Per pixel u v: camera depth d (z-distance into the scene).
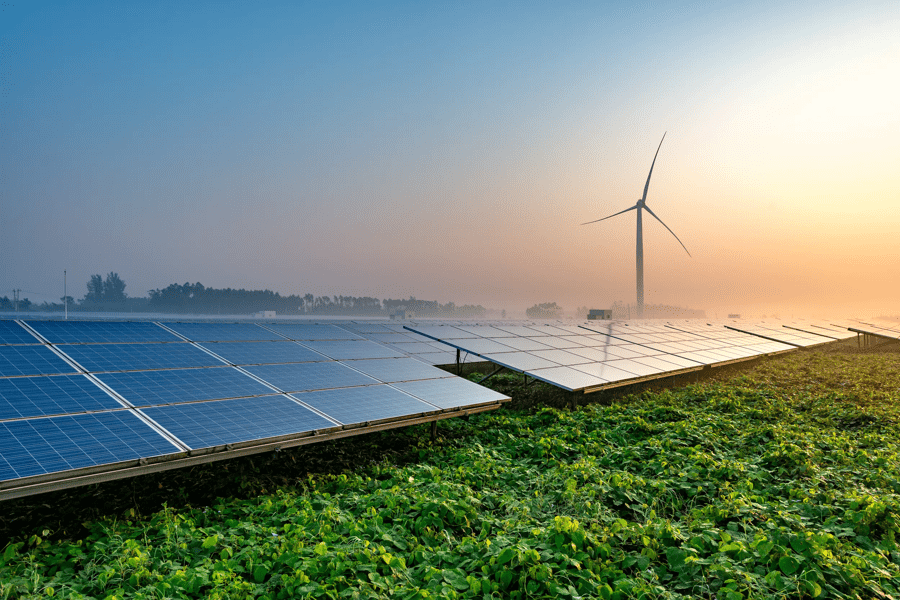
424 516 7.66
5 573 5.91
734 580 5.80
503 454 12.08
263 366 12.40
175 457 7.76
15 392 8.30
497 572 5.98
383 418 10.74
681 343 31.50
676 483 9.20
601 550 6.54
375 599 5.40
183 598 5.46
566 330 29.56
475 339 21.36
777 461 10.38
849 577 5.86
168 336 12.91
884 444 12.53
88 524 7.44
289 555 6.34
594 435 13.21
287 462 11.05
